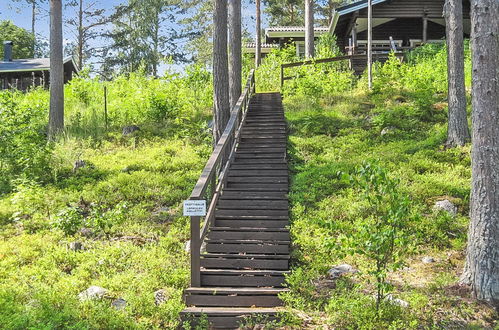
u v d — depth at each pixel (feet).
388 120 51.06
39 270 26.37
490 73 23.54
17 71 116.16
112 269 26.99
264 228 29.96
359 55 70.74
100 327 20.57
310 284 24.77
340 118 54.75
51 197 38.73
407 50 82.12
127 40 160.45
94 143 53.67
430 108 54.54
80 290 24.57
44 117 61.62
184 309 22.77
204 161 46.50
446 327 20.77
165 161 47.03
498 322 21.11
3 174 43.21
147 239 31.81
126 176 42.60
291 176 41.68
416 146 45.52
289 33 118.62
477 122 23.81
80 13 142.72
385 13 85.71
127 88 69.97
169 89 63.52
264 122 52.42
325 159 44.47
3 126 43.57
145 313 22.18
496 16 23.68
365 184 22.15
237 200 34.58
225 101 45.39
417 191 35.81
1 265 27.09
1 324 18.81
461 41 45.42
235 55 53.78
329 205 35.47
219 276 25.64
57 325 19.79
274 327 21.59
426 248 29.30
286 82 69.36
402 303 22.44
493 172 23.35
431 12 85.71
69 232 31.96
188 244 30.32
